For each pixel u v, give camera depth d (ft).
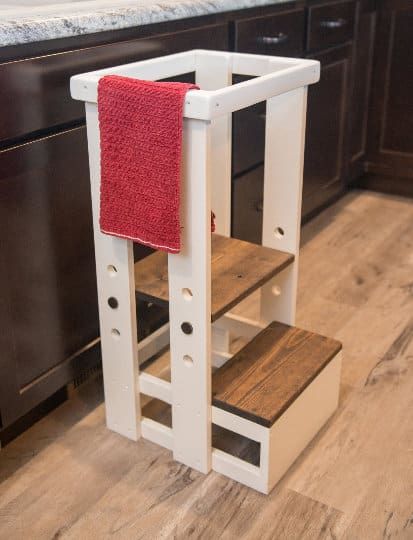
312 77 4.26
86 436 4.77
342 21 7.37
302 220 7.98
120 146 3.68
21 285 4.20
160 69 4.47
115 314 4.35
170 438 4.56
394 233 8.07
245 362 4.56
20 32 3.72
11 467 4.50
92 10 4.40
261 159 6.45
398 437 4.75
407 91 8.56
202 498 4.24
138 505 4.19
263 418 4.03
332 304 6.52
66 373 4.74
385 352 5.74
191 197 3.65
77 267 4.60
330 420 4.91
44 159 4.11
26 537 3.96
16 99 3.84
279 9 6.07
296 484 4.34
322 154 7.70
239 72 4.66
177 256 3.85
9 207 3.97
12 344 4.24
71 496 4.26
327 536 3.96
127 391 4.58
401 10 8.23
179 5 4.78
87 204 4.54
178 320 4.05
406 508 4.16
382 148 9.02
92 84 3.71
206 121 3.42
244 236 6.51
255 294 6.73
